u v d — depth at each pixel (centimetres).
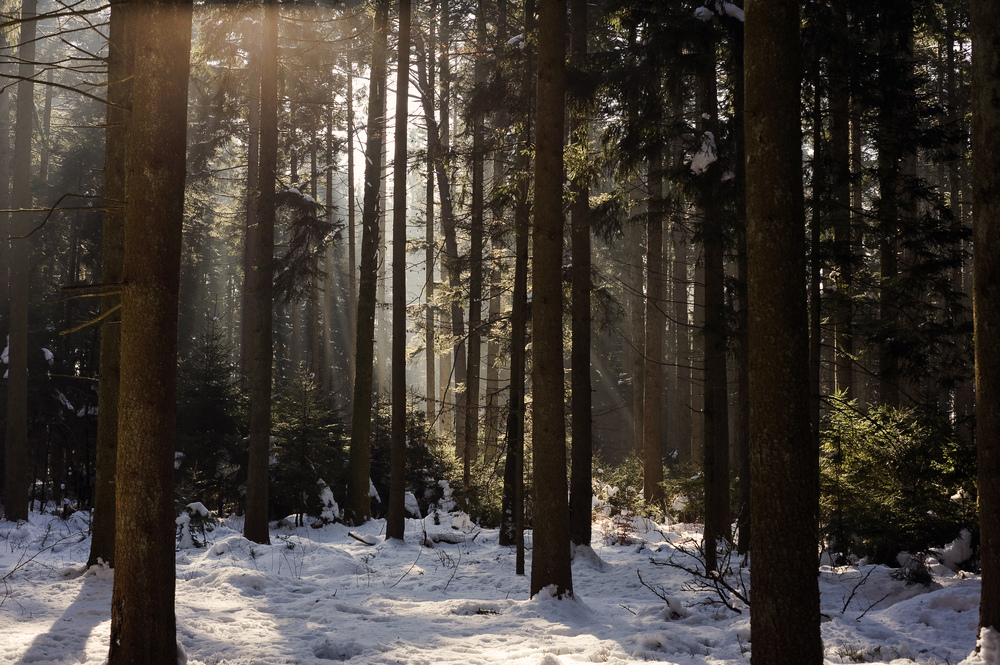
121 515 561
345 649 676
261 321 1580
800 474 494
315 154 2995
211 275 4312
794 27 507
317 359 3192
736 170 1127
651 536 1703
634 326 3002
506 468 1552
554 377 937
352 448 1922
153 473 561
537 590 920
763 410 502
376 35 1886
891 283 1338
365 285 1923
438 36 2497
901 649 677
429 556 1420
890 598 941
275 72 1634
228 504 2045
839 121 1270
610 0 1227
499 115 1711
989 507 623
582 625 833
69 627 716
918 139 1193
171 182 575
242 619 794
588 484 1388
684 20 1107
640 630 802
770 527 498
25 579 952
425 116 2198
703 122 1162
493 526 1933
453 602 901
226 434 2023
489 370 2755
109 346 981
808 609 491
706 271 1195
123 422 564
